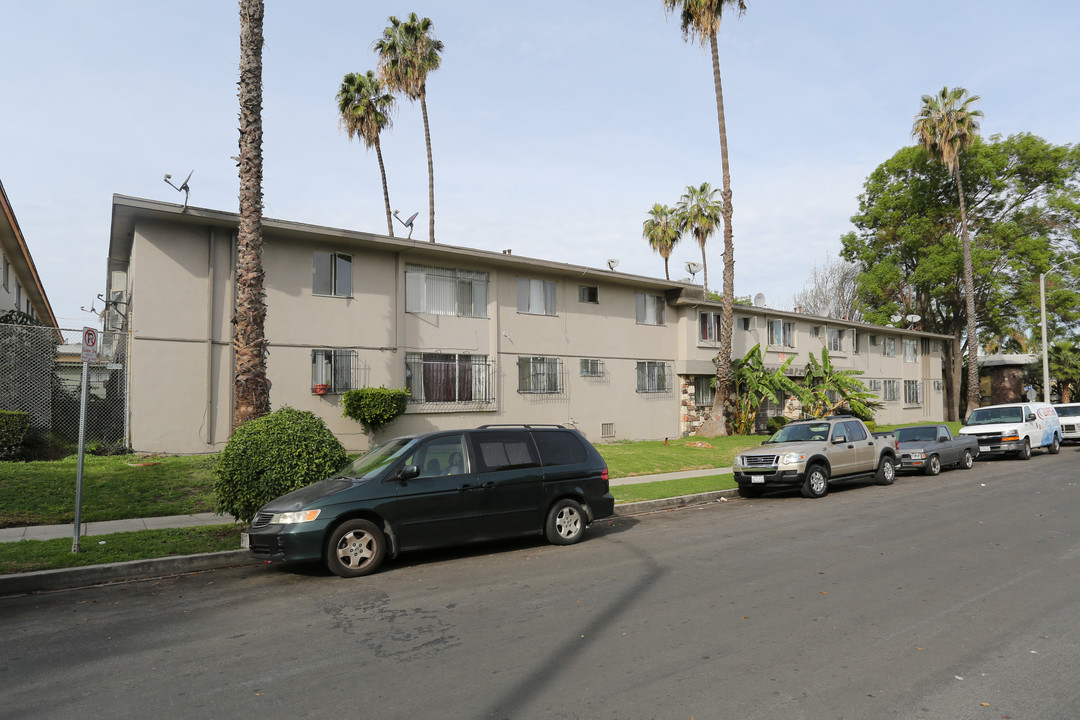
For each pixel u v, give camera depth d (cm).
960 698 430
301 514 786
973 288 4331
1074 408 2988
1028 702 424
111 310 2253
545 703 427
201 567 867
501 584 740
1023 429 2317
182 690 459
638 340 2684
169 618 641
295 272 1795
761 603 645
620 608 634
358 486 821
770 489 1656
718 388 2728
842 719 402
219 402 1661
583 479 994
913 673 471
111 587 778
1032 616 598
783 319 3391
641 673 474
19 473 1260
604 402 2533
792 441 1581
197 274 1648
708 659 500
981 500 1359
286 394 1764
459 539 876
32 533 988
